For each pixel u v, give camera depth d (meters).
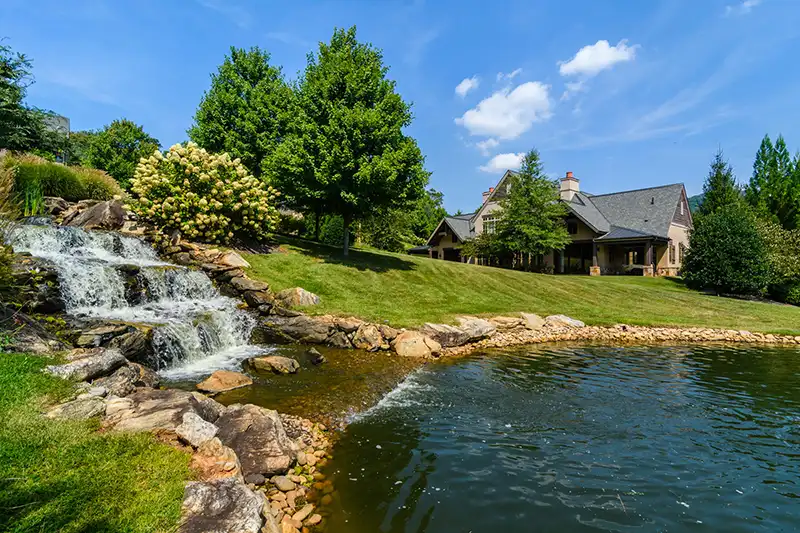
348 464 5.36
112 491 3.34
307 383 8.40
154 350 8.61
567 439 6.29
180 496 3.38
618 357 12.01
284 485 4.61
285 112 20.81
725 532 4.20
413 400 7.83
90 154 34.97
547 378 9.57
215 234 16.14
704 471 5.43
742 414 7.49
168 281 11.70
